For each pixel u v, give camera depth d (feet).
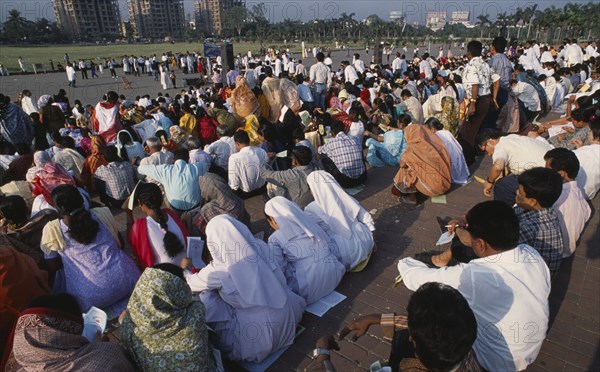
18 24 239.09
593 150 16.84
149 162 20.81
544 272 9.01
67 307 8.29
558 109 38.86
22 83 97.45
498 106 27.94
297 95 37.58
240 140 21.20
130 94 80.18
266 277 10.84
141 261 14.03
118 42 265.75
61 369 7.54
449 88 35.19
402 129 26.35
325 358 7.29
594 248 15.72
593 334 11.37
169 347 8.52
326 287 13.17
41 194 16.90
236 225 11.19
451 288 6.18
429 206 20.04
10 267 11.05
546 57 63.57
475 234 9.01
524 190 11.27
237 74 57.11
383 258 15.69
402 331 7.43
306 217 13.46
